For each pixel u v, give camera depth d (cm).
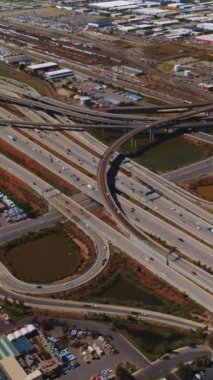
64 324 14112
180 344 13275
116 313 14488
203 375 12244
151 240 16988
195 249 16675
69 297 15200
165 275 15712
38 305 14888
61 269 16562
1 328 14012
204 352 12962
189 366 12375
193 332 13512
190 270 15725
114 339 13538
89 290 15475
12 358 12756
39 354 13012
